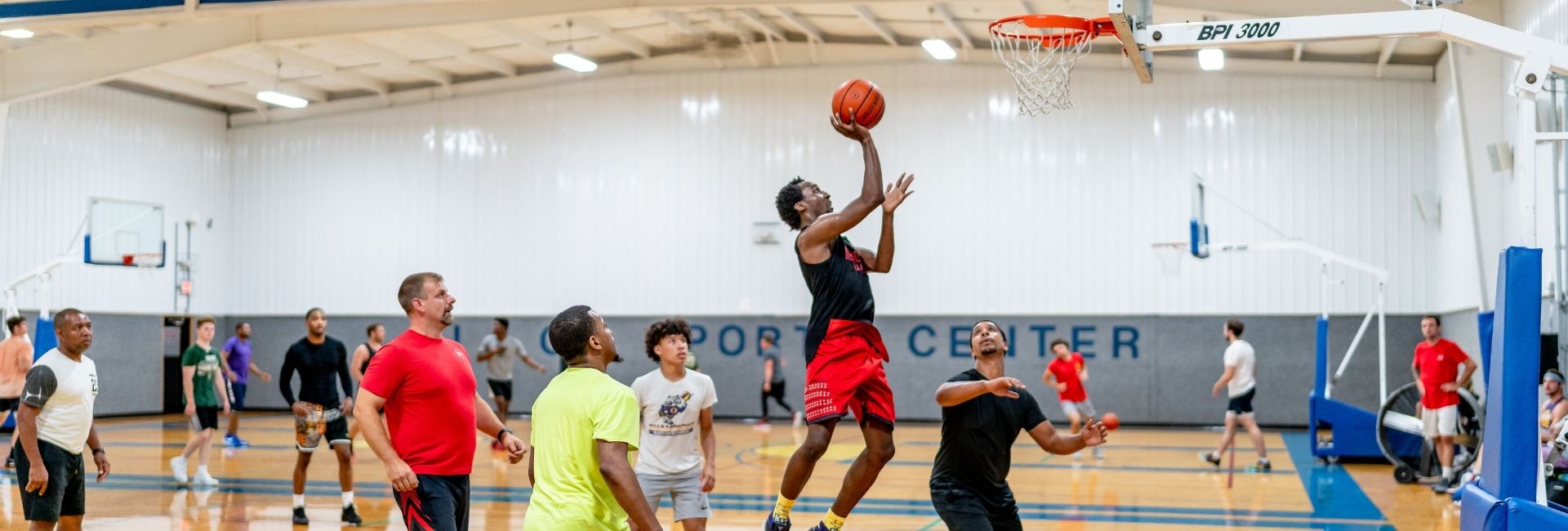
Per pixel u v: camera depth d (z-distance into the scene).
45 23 13.72
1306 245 14.28
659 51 20.78
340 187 22.45
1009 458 5.77
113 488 11.80
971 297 19.50
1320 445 14.65
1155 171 18.91
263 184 22.95
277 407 22.81
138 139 21.44
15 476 12.75
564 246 21.20
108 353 20.91
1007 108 19.45
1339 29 6.59
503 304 21.47
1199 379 18.75
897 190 5.55
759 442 16.69
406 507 5.38
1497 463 6.07
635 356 20.73
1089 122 19.19
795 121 20.22
